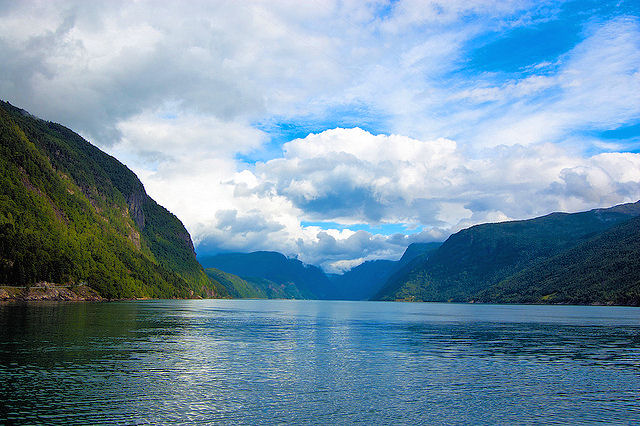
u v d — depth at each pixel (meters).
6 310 126.38
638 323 130.12
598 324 126.06
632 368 53.06
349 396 38.97
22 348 57.81
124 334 77.44
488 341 79.81
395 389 41.66
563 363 56.28
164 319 118.31
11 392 37.06
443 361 57.00
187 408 34.41
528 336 89.62
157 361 52.44
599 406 36.84
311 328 104.88
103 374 44.56
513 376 48.03
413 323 129.12
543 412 35.16
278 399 37.56
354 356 60.25
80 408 33.56
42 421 30.56
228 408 34.72
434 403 37.22
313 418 32.84
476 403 37.34
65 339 67.31
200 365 51.06
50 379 41.78
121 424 30.44
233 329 97.06
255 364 52.81
